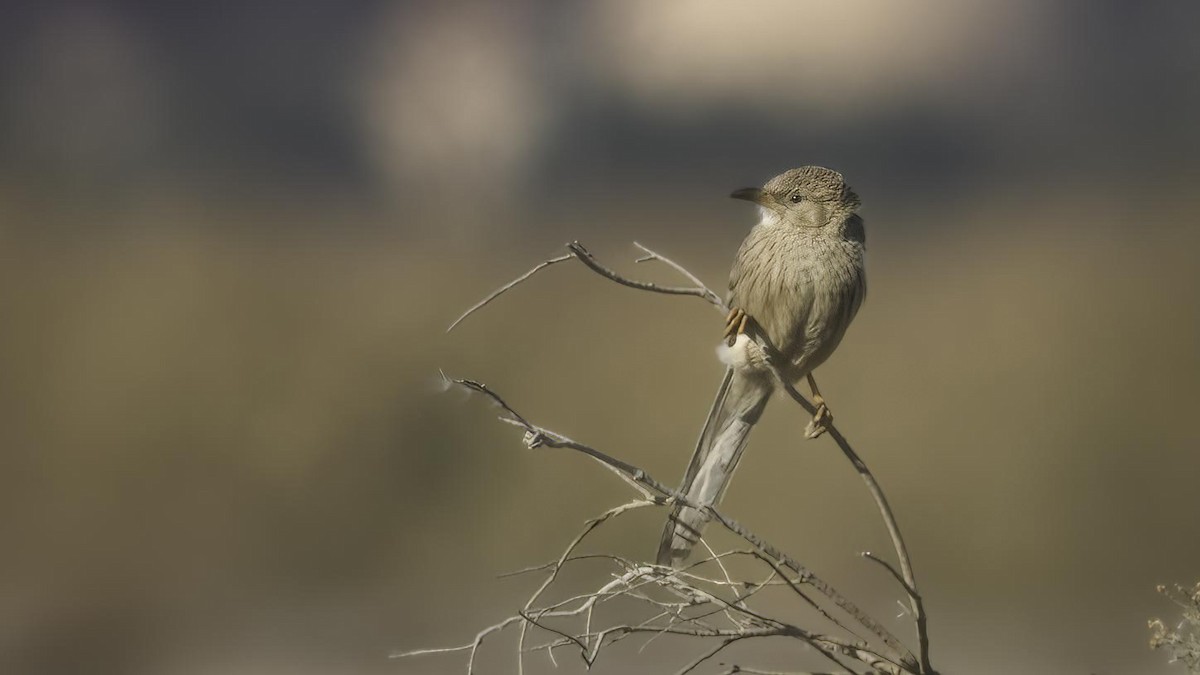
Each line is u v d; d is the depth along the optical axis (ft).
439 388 16.06
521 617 16.28
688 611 17.72
